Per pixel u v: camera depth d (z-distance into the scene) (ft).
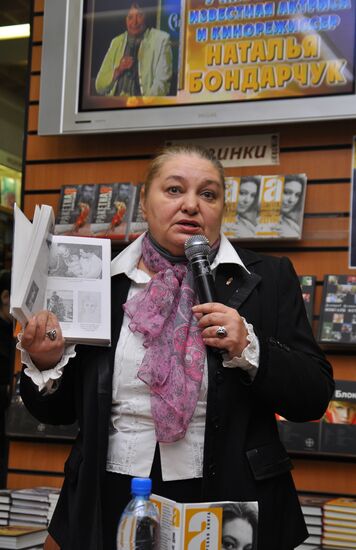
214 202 5.09
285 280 5.27
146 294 5.00
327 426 8.70
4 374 11.39
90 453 4.76
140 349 4.88
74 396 5.29
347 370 9.31
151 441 4.74
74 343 4.77
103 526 4.71
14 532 8.44
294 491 5.02
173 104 9.84
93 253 5.07
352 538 8.05
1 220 12.60
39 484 10.36
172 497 4.65
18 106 12.52
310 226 9.66
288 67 9.44
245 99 9.55
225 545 4.03
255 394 4.89
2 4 12.26
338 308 9.09
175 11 9.97
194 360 4.75
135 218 9.91
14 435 10.16
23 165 11.05
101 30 10.27
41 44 11.14
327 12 9.37
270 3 9.59
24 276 4.50
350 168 9.62
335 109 9.22
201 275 4.74
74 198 10.32
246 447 4.78
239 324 4.53
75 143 10.84
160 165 5.13
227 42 9.70
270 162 9.93
